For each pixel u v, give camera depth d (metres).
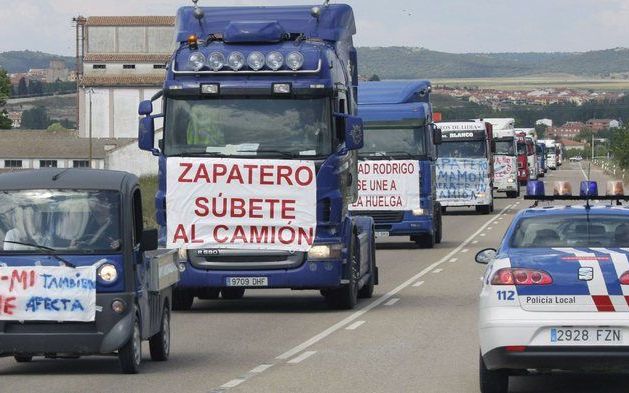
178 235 44.72
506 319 25.61
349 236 45.75
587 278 25.39
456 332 38.69
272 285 44.38
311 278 44.22
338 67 45.91
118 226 30.12
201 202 44.56
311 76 44.12
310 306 47.69
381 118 77.00
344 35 47.88
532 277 25.66
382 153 77.12
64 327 29.78
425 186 77.38
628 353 25.16
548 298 25.53
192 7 47.09
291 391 27.78
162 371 31.08
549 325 25.38
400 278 59.31
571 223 27.67
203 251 44.59
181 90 44.50
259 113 44.31
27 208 30.33
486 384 26.98
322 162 44.12
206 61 44.25
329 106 44.22
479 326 26.47
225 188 44.38
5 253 29.94
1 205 30.41
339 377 29.81
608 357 25.23
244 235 44.38
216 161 44.34
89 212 30.23
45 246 29.91
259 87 44.12
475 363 32.00
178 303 46.31
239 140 44.38
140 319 30.75
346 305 46.06
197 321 42.81
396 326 40.50
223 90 44.28
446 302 48.31
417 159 77.06
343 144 45.25
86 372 31.06
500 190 161.12
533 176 199.62
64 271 29.73
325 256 44.25
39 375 30.58
